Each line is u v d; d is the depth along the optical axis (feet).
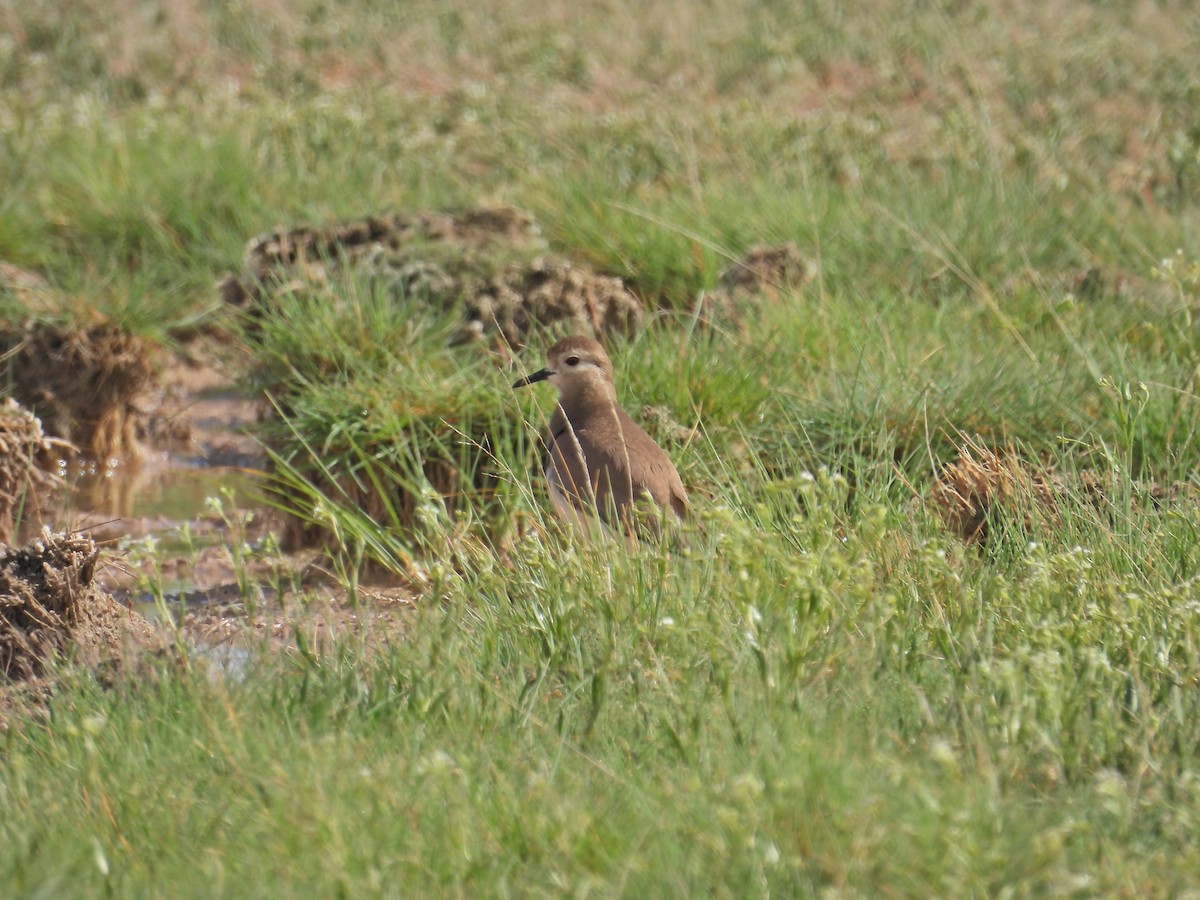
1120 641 36.11
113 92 138.00
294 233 76.59
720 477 52.01
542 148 113.50
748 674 34.17
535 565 41.29
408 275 70.08
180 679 36.83
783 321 65.67
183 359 81.87
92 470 70.49
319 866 28.37
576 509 48.83
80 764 33.27
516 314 68.74
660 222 80.79
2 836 30.50
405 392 58.75
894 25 186.39
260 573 55.98
